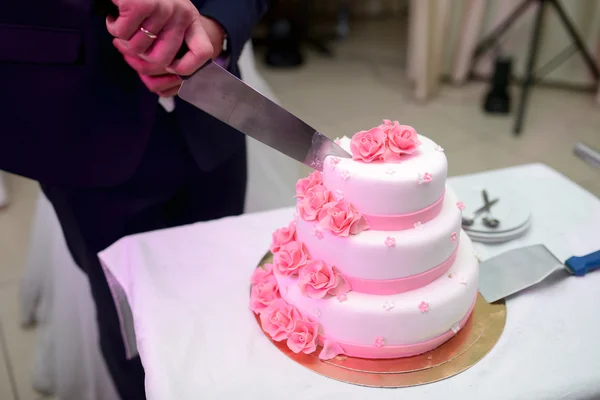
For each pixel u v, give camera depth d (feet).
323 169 2.51
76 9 2.98
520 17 10.09
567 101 9.74
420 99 9.89
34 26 2.98
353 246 2.29
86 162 3.36
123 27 2.44
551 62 10.23
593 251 3.09
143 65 2.93
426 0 9.09
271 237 3.26
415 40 9.65
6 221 7.34
